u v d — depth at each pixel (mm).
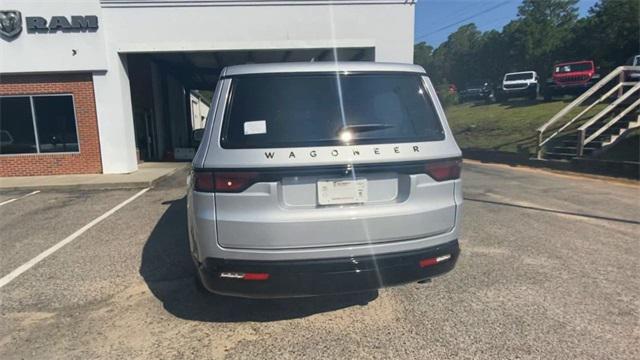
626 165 10508
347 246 2689
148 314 3330
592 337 2924
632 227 5797
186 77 22562
